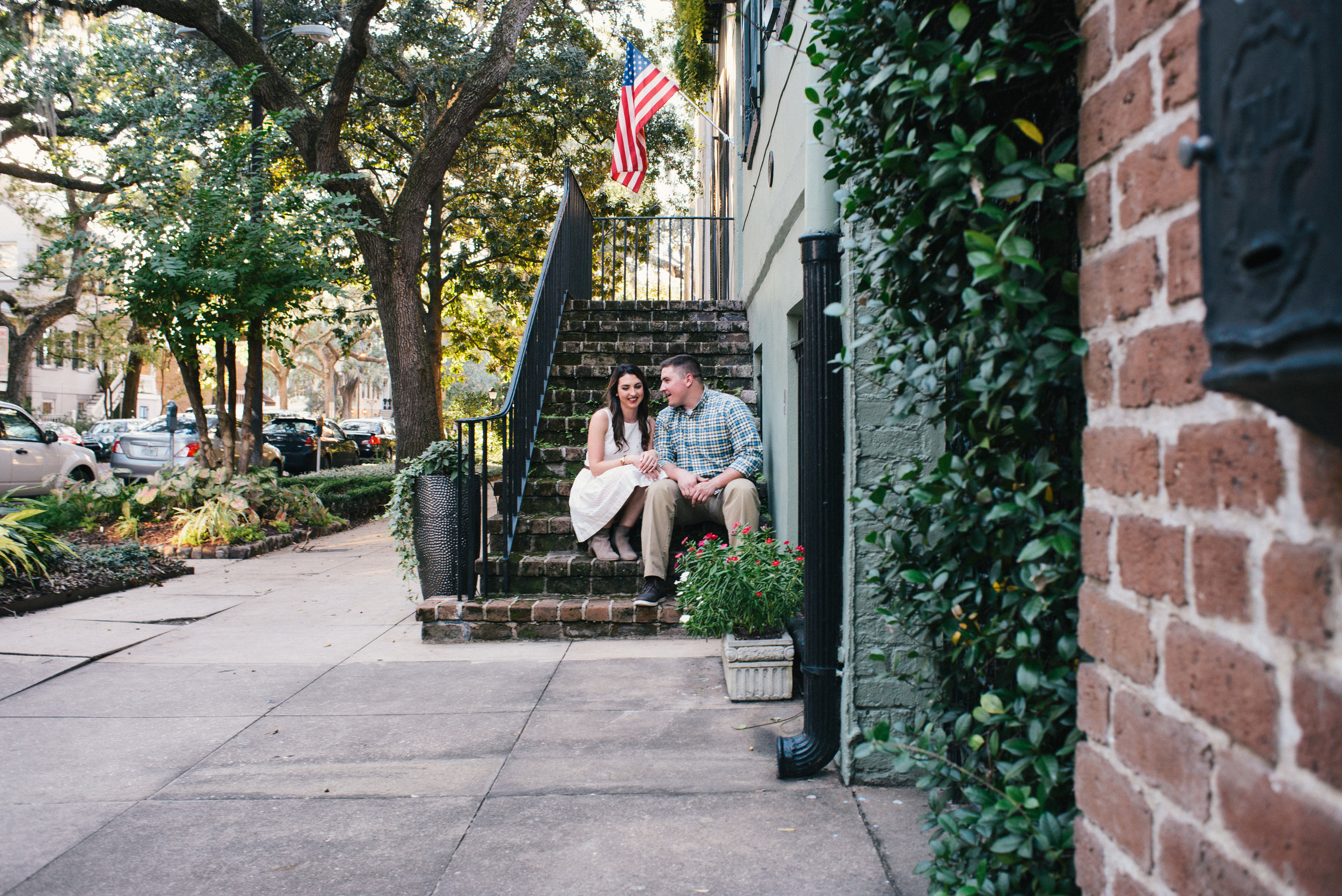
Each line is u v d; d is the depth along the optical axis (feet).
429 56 50.37
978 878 5.95
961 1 5.43
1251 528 3.21
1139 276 4.03
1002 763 5.98
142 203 32.86
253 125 35.99
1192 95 3.56
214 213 31.71
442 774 10.43
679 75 46.93
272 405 140.87
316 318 36.14
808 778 10.25
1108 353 4.42
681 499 17.51
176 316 32.35
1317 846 2.83
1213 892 3.47
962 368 6.22
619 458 18.38
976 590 6.46
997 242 5.00
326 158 40.73
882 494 7.37
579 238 32.55
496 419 17.89
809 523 10.28
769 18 20.61
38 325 68.28
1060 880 5.62
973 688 7.50
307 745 11.45
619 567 18.21
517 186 62.13
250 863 8.29
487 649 16.47
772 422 20.79
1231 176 2.93
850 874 7.97
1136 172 4.06
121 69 34.04
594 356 26.40
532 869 8.12
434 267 59.47
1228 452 3.34
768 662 13.08
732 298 34.22
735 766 10.61
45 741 11.62
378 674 14.78
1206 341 3.34
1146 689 4.02
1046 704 5.72
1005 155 4.94
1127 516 4.18
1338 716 2.73
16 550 21.09
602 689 13.78
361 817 9.27
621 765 10.66
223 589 23.53
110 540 30.86
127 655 16.17
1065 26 5.24
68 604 21.13
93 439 73.31
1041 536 5.42
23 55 39.45
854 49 6.66
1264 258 2.74
